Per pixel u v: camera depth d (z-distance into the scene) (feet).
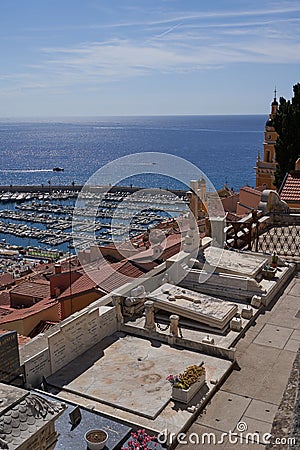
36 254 236.22
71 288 62.28
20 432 19.27
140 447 27.91
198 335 42.93
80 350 39.83
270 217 76.18
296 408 15.64
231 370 37.58
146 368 37.52
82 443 27.91
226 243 62.44
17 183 526.98
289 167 116.88
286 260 59.72
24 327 60.08
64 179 549.54
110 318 43.55
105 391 34.32
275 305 49.37
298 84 116.98
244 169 506.48
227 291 51.08
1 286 105.19
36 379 35.06
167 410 32.12
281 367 37.81
